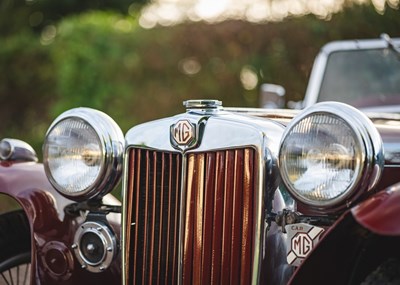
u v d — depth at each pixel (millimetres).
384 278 2289
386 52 4312
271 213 2604
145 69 7953
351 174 2344
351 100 4301
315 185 2389
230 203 2605
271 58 7434
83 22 8078
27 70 8711
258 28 7523
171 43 7902
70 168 2848
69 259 3010
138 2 11000
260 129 2594
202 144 2637
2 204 6578
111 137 2828
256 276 2574
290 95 7215
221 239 2629
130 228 2787
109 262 2887
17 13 9977
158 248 2736
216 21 7777
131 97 7945
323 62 4461
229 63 7691
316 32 6848
